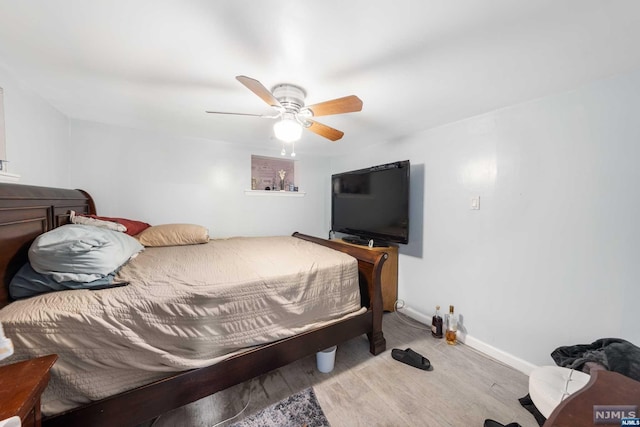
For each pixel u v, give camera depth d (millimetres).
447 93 1550
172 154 2590
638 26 944
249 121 2137
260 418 1294
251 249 2172
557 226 1531
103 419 999
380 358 1825
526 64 1227
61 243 1085
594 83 1382
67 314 948
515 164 1711
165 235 2236
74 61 1247
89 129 2203
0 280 1004
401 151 2566
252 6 869
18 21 951
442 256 2201
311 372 1663
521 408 1370
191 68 1297
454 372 1667
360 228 2836
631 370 1096
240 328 1336
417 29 979
